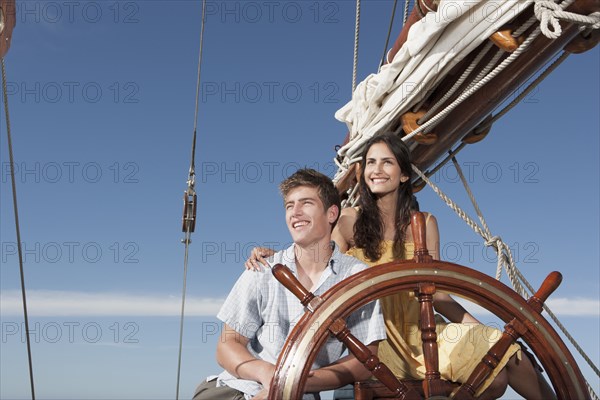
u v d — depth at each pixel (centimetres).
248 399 200
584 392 197
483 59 258
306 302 190
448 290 198
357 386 202
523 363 209
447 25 249
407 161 250
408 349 224
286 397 179
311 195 209
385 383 190
